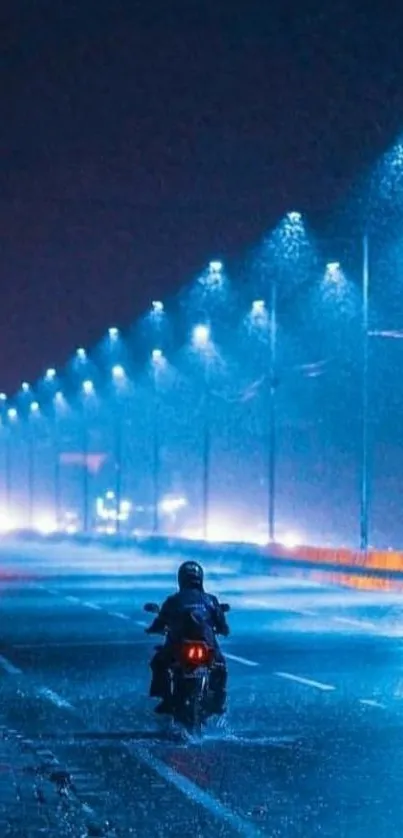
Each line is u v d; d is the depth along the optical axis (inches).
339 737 839.7
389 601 2192.4
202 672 839.7
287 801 647.1
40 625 1808.6
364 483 3014.3
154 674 863.7
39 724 904.3
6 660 1355.8
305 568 2874.0
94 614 2014.0
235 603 2166.6
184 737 838.5
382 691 1077.1
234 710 964.0
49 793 660.7
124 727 889.5
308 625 1761.8
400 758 764.6
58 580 2982.3
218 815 615.5
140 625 1808.6
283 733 856.3
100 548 5162.4
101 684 1143.0
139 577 3100.4
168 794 663.8
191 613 858.1
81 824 589.9
